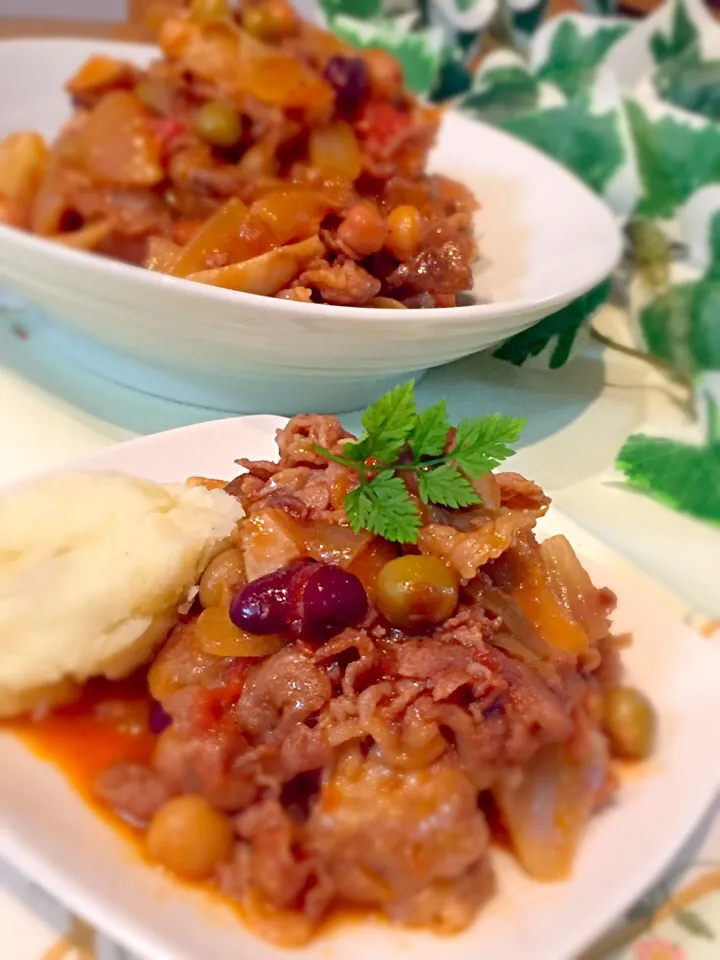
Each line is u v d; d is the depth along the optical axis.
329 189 0.21
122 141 0.22
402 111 0.24
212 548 0.14
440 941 0.11
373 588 0.13
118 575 0.13
